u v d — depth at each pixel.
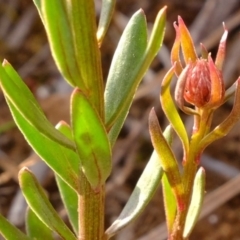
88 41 0.09
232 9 0.32
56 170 0.10
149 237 0.24
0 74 0.08
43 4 0.08
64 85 0.33
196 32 0.32
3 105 0.33
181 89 0.09
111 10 0.09
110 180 0.29
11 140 0.31
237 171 0.30
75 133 0.08
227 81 0.32
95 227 0.10
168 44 0.35
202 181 0.10
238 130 0.32
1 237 0.15
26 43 0.36
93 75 0.09
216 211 0.29
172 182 0.10
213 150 0.31
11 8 0.37
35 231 0.12
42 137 0.10
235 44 0.33
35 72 0.35
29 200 0.10
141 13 0.10
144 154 0.30
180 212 0.10
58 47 0.08
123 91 0.10
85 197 0.10
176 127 0.09
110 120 0.09
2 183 0.28
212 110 0.09
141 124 0.30
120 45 0.10
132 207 0.10
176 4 0.37
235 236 0.28
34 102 0.09
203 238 0.28
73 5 0.08
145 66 0.09
